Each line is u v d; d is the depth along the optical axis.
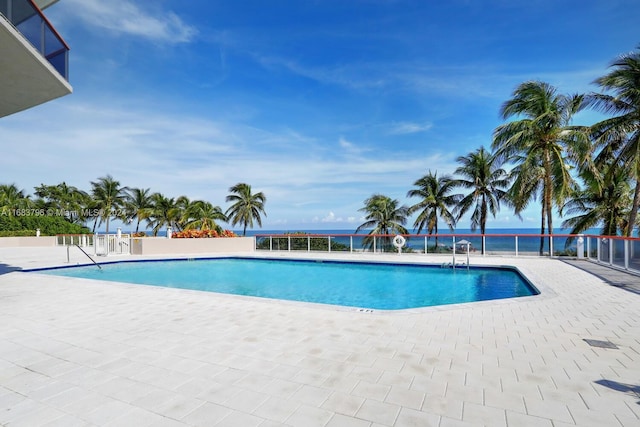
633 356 3.48
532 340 3.99
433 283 10.80
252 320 4.94
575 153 15.95
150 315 5.28
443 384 2.87
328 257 15.50
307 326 4.61
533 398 2.62
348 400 2.61
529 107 17.48
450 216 26.28
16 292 7.32
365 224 27.95
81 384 2.93
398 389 2.78
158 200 41.62
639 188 15.41
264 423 2.31
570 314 5.18
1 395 2.74
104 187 40.50
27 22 6.98
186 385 2.90
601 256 12.22
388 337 4.12
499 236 15.07
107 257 16.05
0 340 4.14
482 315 5.13
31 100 9.21
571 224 22.52
